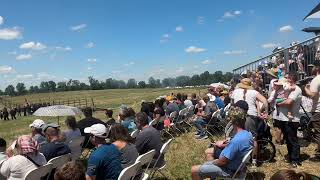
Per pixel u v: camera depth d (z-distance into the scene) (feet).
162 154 26.03
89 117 34.50
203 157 33.76
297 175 8.31
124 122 33.81
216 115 42.78
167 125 42.55
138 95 273.54
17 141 21.61
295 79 29.14
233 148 21.40
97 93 414.00
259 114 30.07
